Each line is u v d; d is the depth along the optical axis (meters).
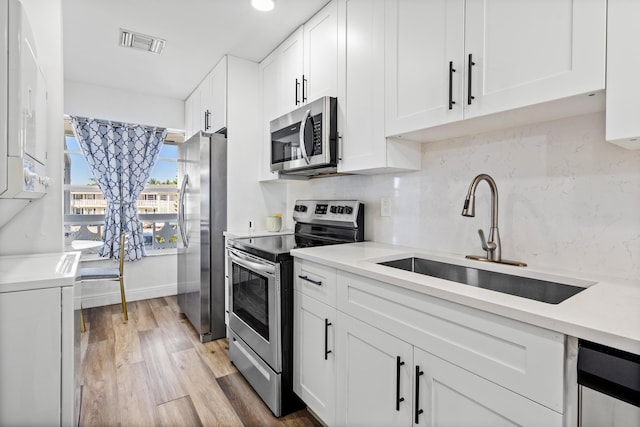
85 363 2.35
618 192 1.18
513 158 1.48
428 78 1.45
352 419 1.44
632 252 1.15
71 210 3.60
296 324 1.81
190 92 3.78
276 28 2.39
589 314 0.81
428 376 1.11
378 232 2.18
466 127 1.47
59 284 1.23
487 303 0.92
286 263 1.82
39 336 1.20
